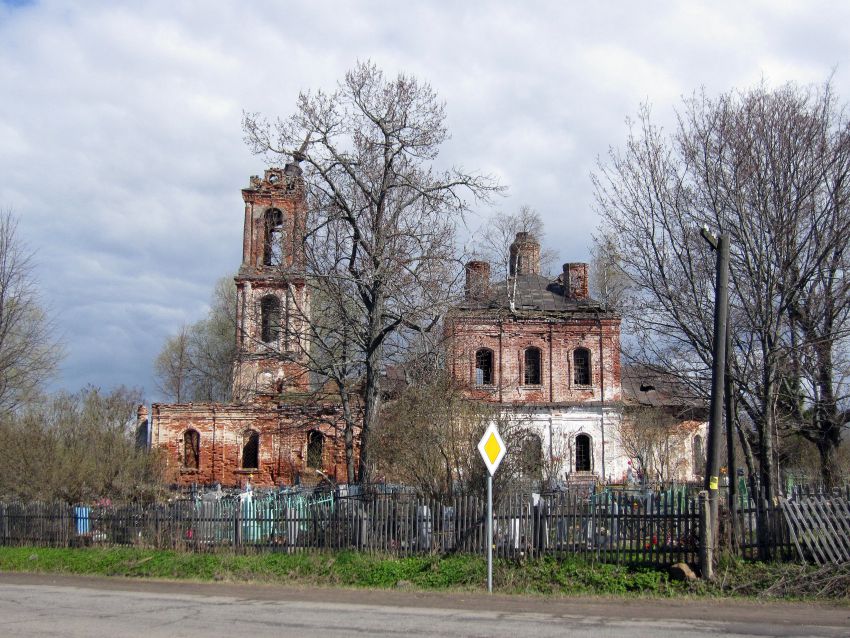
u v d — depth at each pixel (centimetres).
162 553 2084
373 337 2778
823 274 2108
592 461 4247
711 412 1684
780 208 2019
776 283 2039
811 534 1633
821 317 2130
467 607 1445
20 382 3841
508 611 1395
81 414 2794
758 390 2127
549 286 4712
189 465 4197
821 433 2452
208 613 1380
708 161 2153
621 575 1653
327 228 2872
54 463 2553
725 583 1571
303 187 2892
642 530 1722
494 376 4331
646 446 4025
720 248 1717
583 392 4331
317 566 1872
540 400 4319
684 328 2166
